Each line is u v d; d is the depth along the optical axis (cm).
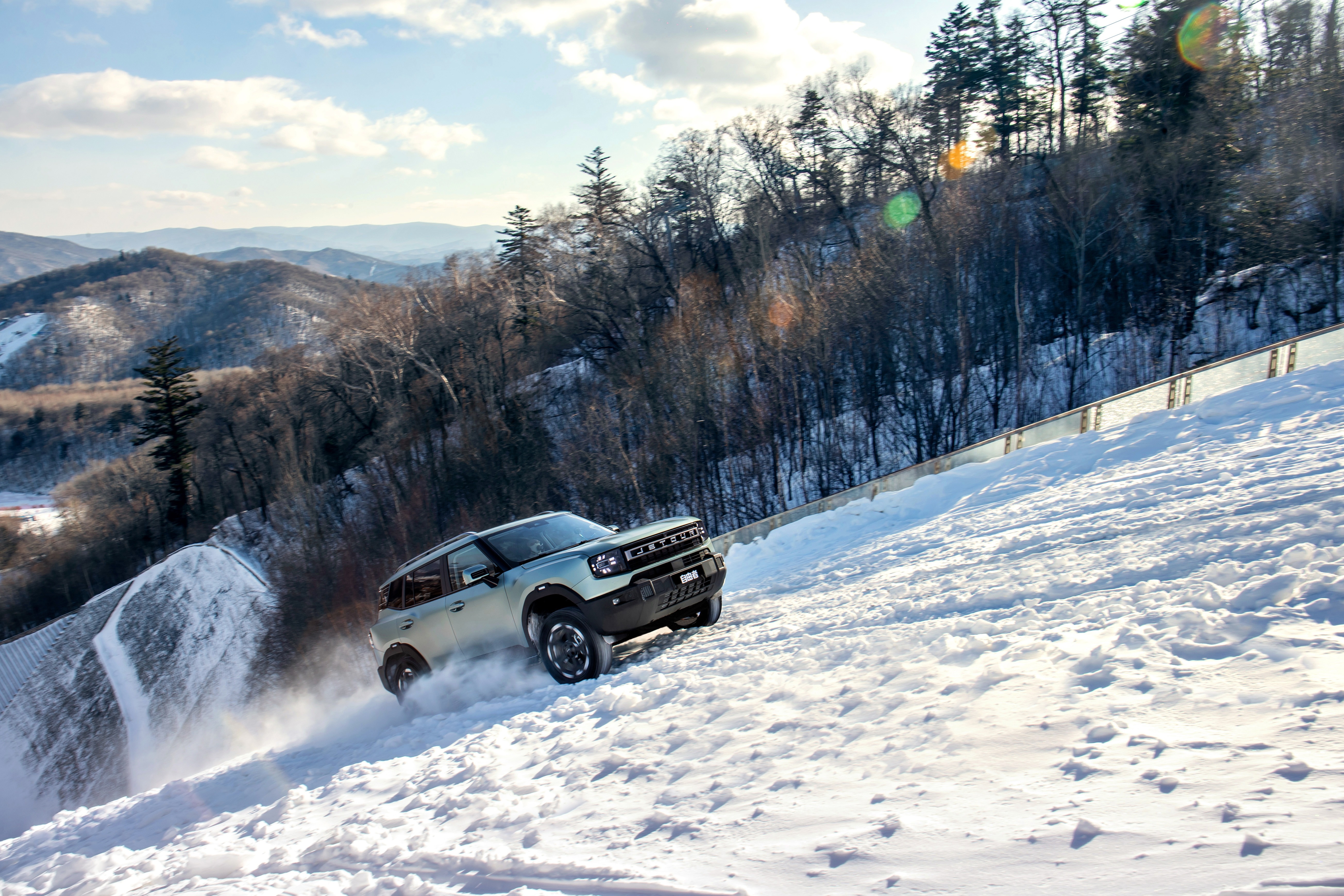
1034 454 1484
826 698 500
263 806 678
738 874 321
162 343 8706
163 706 5791
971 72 6762
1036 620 543
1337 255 3909
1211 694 365
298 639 4838
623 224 6044
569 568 800
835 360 4575
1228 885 235
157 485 9156
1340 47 4806
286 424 7062
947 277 4456
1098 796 304
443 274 6475
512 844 422
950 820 316
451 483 4809
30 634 8862
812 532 1684
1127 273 4481
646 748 512
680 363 4544
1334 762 286
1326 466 830
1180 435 1280
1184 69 4769
